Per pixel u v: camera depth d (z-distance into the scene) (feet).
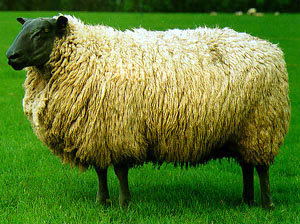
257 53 17.13
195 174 23.35
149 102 16.05
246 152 17.24
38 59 15.74
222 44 17.24
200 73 16.47
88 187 20.92
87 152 16.30
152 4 208.13
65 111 16.05
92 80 15.98
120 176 17.26
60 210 17.17
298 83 46.26
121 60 16.33
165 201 18.99
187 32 17.92
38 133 16.92
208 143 16.84
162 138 16.44
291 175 23.63
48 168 23.58
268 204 17.78
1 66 63.10
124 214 16.76
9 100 42.37
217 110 16.38
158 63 16.38
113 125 15.94
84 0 215.31
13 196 19.08
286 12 195.83
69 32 16.48
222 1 200.34
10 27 102.32
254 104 16.74
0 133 31.01
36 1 224.33
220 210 17.62
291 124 34.42
